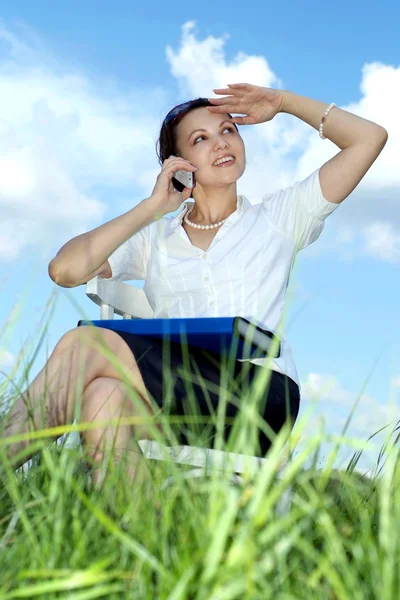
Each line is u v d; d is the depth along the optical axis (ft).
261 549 3.80
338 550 3.80
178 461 5.74
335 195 8.77
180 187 9.36
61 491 4.51
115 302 8.69
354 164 8.66
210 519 3.83
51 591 3.84
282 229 8.93
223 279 8.66
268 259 8.75
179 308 8.83
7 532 4.42
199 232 9.37
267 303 8.55
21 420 5.89
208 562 3.43
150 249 9.51
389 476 3.99
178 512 4.78
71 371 6.23
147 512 4.58
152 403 6.23
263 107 9.27
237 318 6.35
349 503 5.47
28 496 5.35
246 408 4.14
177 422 5.61
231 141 9.14
